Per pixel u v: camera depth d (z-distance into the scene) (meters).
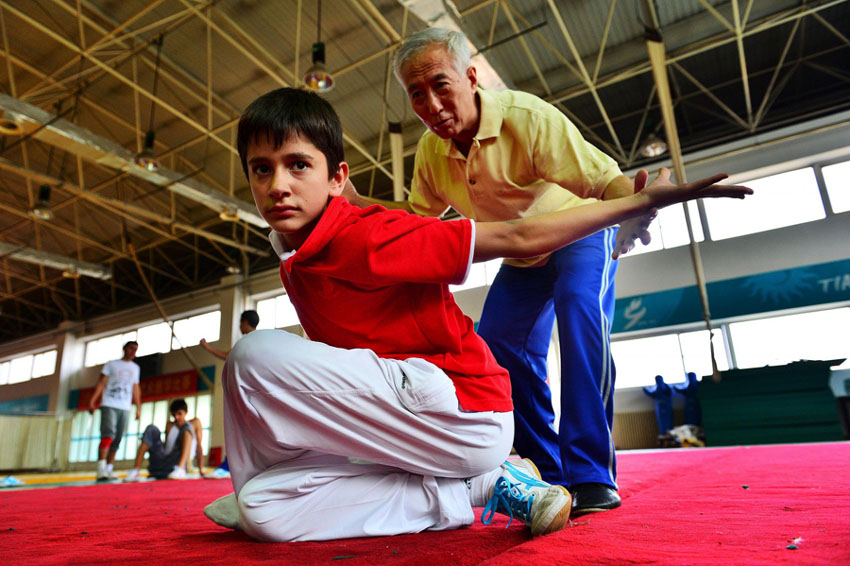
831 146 7.80
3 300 16.36
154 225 12.14
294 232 0.86
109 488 3.29
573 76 7.97
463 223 0.82
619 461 3.42
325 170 0.86
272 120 0.81
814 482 1.31
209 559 0.68
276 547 0.75
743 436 7.14
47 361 15.60
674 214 8.88
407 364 0.81
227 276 12.68
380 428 0.79
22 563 0.69
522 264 1.37
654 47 6.05
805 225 7.92
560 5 6.96
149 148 7.47
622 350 8.91
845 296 7.44
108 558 0.71
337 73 7.16
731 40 6.98
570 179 1.26
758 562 0.51
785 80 7.76
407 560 0.61
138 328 14.27
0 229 12.45
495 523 0.92
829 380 6.85
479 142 1.30
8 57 7.56
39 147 9.72
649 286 8.73
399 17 7.11
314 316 0.90
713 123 8.98
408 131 8.91
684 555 0.55
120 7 7.22
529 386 1.38
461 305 9.92
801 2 6.89
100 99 8.80
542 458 1.36
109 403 5.36
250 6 7.07
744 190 0.79
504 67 7.96
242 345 0.78
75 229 12.39
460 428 0.81
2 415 13.09
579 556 0.57
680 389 7.96
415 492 0.84
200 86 8.31
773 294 7.89
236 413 0.81
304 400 0.77
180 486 3.31
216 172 10.27
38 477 7.86
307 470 0.81
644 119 8.15
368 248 0.79
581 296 1.18
